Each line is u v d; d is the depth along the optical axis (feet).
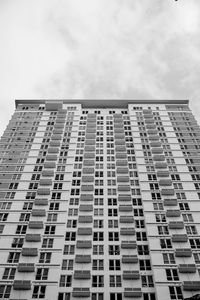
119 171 235.61
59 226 195.31
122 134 273.13
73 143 262.26
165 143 259.80
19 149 256.93
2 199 213.87
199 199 211.41
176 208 204.13
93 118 291.38
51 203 209.97
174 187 220.64
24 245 183.62
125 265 175.73
